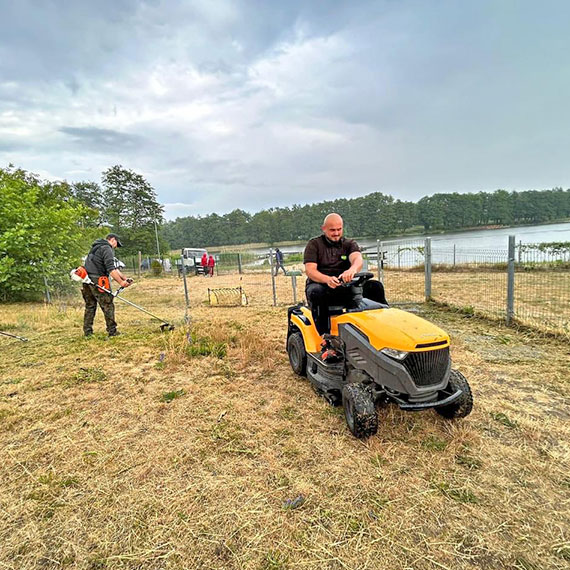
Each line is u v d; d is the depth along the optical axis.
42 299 11.75
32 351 5.41
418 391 2.49
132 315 8.35
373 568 1.68
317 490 2.22
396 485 2.24
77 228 14.77
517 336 5.32
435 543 1.82
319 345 3.59
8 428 3.13
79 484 2.36
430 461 2.46
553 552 1.75
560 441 2.66
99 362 4.81
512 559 1.71
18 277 11.05
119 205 50.47
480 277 11.73
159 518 2.04
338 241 3.70
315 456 2.57
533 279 10.53
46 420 3.25
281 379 4.05
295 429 2.94
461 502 2.09
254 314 7.88
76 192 49.91
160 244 55.19
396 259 14.17
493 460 2.46
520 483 2.24
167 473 2.44
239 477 2.37
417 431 2.83
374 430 2.67
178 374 4.29
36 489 2.32
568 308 6.89
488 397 3.38
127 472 2.47
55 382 4.15
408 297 8.83
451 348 4.80
